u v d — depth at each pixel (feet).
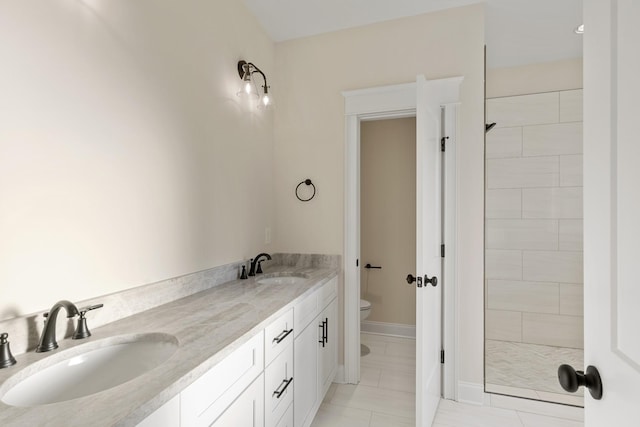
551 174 9.57
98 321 3.67
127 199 4.11
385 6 6.96
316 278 6.49
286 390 4.71
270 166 8.11
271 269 7.66
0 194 2.85
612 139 1.89
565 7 6.93
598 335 2.04
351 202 7.74
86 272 3.60
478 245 6.75
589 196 2.18
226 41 6.23
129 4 4.13
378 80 7.54
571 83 9.36
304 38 8.14
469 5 6.93
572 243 9.43
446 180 6.93
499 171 9.98
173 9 4.89
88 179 3.62
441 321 7.00
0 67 2.84
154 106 4.54
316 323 6.15
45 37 3.18
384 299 10.74
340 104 7.83
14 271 2.94
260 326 3.84
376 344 9.90
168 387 2.39
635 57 1.65
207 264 5.67
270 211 8.07
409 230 10.49
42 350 2.97
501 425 6.03
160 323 3.80
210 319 3.95
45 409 2.11
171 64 4.85
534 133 9.67
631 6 1.68
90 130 3.63
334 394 7.14
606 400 1.92
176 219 4.96
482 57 6.82
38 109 3.13
